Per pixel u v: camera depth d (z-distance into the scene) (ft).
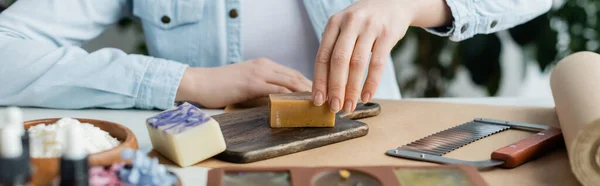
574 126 2.77
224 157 2.91
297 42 4.80
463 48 6.59
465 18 4.19
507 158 2.81
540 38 6.40
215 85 3.79
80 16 4.41
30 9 4.22
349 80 3.25
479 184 2.45
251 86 3.78
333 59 3.20
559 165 2.88
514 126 3.37
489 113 3.67
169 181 2.30
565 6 6.36
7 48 3.78
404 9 3.71
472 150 3.04
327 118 3.21
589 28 6.40
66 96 3.73
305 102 3.19
